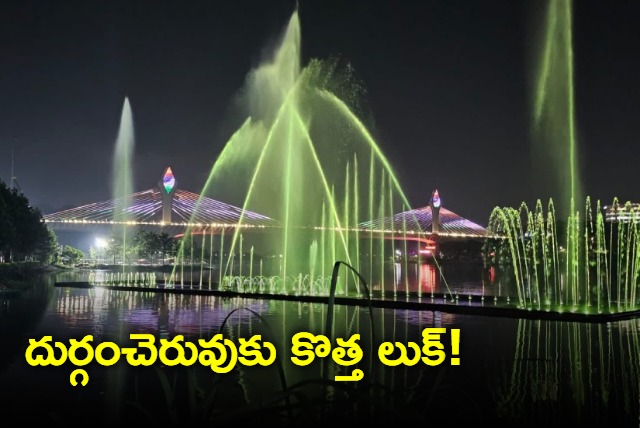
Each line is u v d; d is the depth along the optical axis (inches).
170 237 5615.2
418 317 1127.0
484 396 533.3
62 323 998.4
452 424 403.2
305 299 1472.7
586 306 1421.0
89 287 1983.3
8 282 1936.5
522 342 827.4
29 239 3316.9
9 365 655.8
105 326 960.3
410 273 4121.6
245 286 2111.2
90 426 444.1
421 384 570.9
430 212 5290.4
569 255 1980.8
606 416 475.5
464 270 4707.2
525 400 519.8
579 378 606.5
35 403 508.7
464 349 775.1
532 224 1808.6
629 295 1867.6
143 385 567.5
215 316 1111.0
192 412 313.3
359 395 295.3
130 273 3841.0
